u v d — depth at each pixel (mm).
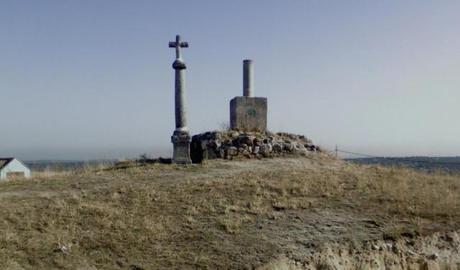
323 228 15117
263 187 18828
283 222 15492
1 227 13867
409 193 18500
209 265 12562
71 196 17094
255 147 24578
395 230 14945
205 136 25328
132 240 13680
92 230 14148
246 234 14477
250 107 27000
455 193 19047
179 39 23406
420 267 13203
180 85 23125
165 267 12406
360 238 14461
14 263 11891
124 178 20203
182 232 14445
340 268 12641
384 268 12859
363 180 20047
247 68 28125
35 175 22250
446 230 15305
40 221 14500
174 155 22969
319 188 18875
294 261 12898
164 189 18344
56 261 12273
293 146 25453
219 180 19609
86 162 25297
